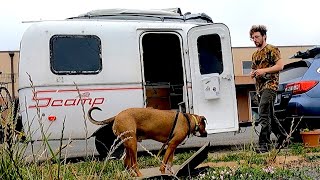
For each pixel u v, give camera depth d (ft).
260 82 17.93
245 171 11.71
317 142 19.07
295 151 17.54
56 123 18.11
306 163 14.48
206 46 20.24
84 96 18.53
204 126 15.47
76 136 18.38
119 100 18.93
